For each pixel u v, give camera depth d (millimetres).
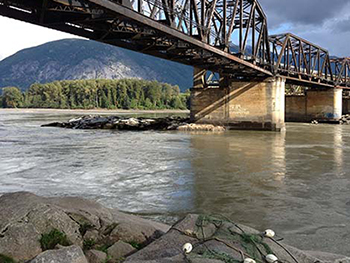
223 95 44562
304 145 27891
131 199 11492
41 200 5199
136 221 5727
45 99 190625
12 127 48188
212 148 25422
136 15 16562
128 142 29266
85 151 23516
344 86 70250
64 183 13852
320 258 4371
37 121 65562
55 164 18328
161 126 45438
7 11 14812
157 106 189000
